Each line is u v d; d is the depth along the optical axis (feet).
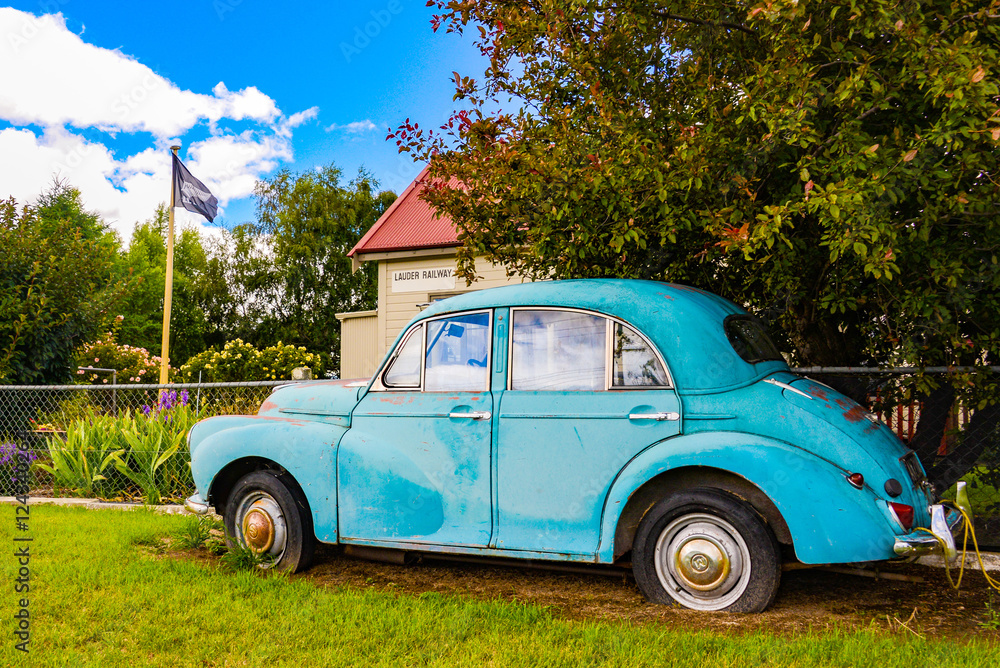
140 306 138.31
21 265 33.01
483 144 16.67
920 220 12.51
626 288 13.35
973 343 14.20
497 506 12.92
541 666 9.29
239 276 125.80
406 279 50.47
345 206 121.29
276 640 10.36
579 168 15.06
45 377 34.01
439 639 10.37
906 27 11.18
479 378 13.66
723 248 14.61
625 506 12.17
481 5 17.15
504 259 19.30
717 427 11.89
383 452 13.85
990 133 10.51
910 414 16.31
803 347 18.33
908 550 10.66
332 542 14.03
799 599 12.67
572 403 12.66
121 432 25.39
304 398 15.56
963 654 9.39
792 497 10.89
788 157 14.21
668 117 16.67
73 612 11.60
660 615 11.62
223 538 17.06
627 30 15.81
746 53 15.89
